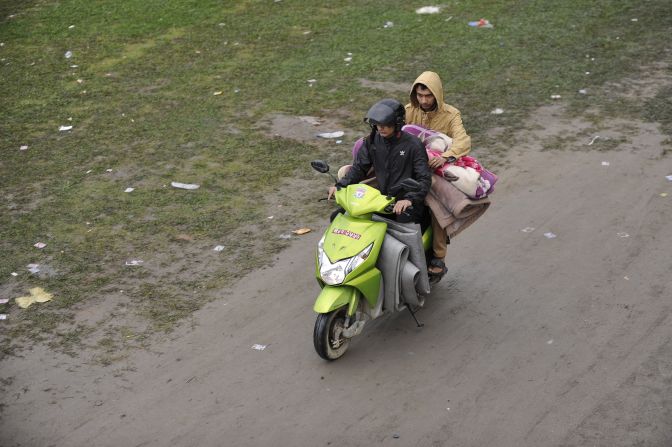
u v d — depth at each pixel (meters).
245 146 9.74
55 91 11.70
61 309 6.68
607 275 6.89
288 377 5.80
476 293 6.77
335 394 5.60
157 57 12.95
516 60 12.29
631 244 7.35
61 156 9.64
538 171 8.88
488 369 5.80
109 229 7.95
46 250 7.60
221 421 5.37
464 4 15.09
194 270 7.22
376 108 5.82
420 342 6.16
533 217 7.93
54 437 5.26
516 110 10.52
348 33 13.75
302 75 11.98
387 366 5.89
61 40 13.88
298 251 7.47
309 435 5.21
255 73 12.14
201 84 11.78
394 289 5.90
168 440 5.21
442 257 6.48
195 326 6.43
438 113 6.45
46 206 8.45
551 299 6.62
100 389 5.72
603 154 9.20
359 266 5.65
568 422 5.21
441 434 5.17
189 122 10.49
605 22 13.91
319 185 8.73
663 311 6.35
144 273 7.19
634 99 10.73
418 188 5.58
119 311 6.65
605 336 6.09
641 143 9.43
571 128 9.93
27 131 10.39
